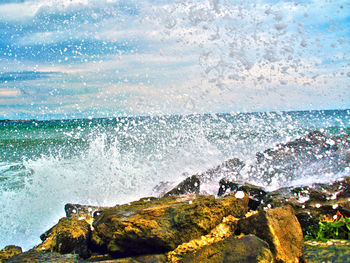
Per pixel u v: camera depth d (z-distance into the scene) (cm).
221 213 298
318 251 248
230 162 578
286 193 353
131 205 337
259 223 259
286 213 274
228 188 445
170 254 258
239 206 325
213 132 819
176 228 277
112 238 285
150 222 281
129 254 281
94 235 325
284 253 239
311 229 296
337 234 275
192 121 819
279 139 774
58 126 2744
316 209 313
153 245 271
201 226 279
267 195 358
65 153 1116
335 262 226
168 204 320
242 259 221
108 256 295
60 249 300
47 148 1309
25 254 271
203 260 234
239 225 274
